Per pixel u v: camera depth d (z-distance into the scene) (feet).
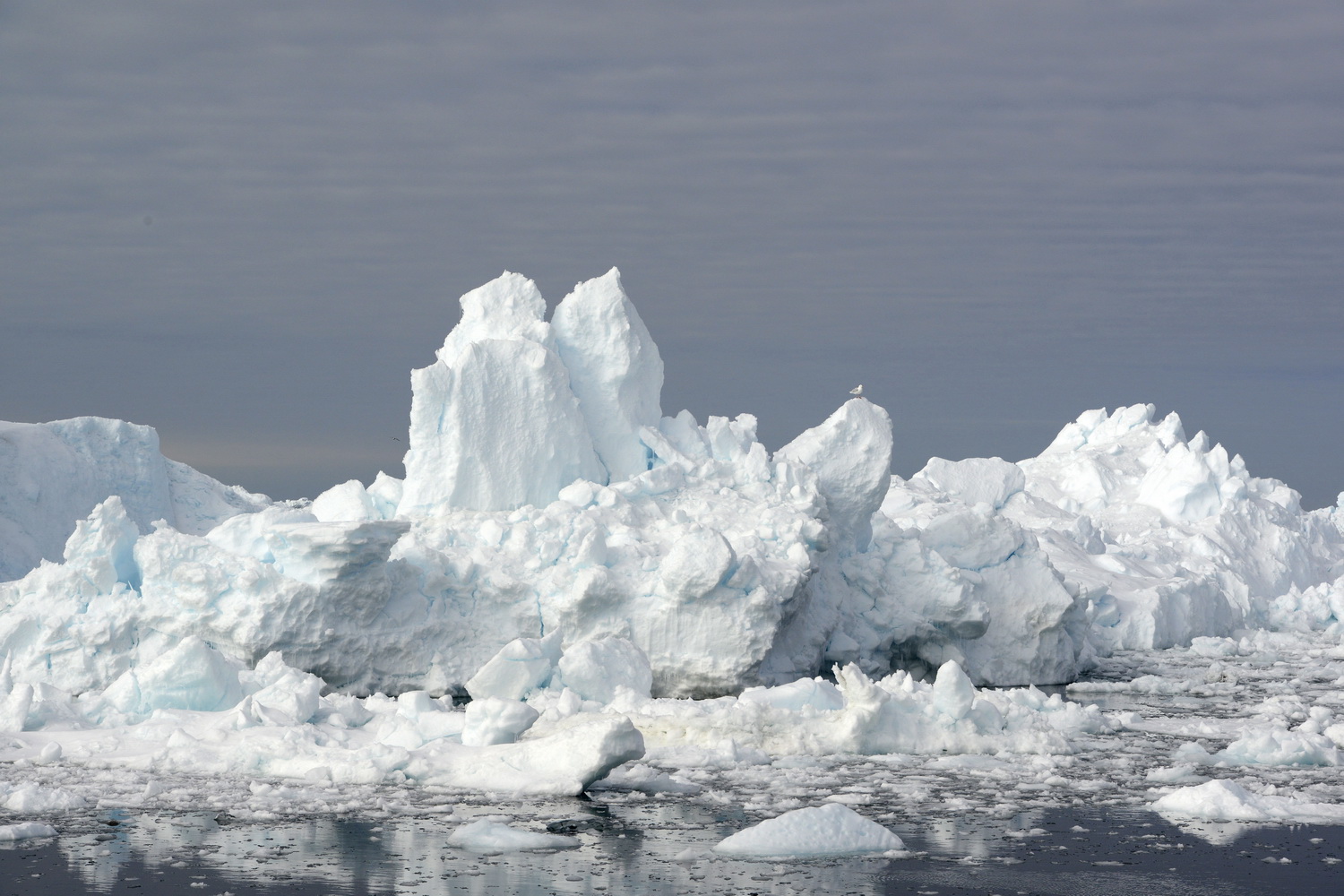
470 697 256.32
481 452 284.00
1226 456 525.75
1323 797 174.60
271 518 270.46
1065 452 591.37
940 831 154.40
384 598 251.19
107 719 204.54
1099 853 145.38
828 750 198.70
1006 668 305.32
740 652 251.60
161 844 144.15
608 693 219.41
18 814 155.94
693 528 270.05
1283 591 495.41
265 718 198.90
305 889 129.18
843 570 300.81
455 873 134.41
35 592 245.65
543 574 261.44
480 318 304.71
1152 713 255.70
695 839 148.25
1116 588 395.55
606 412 302.45
